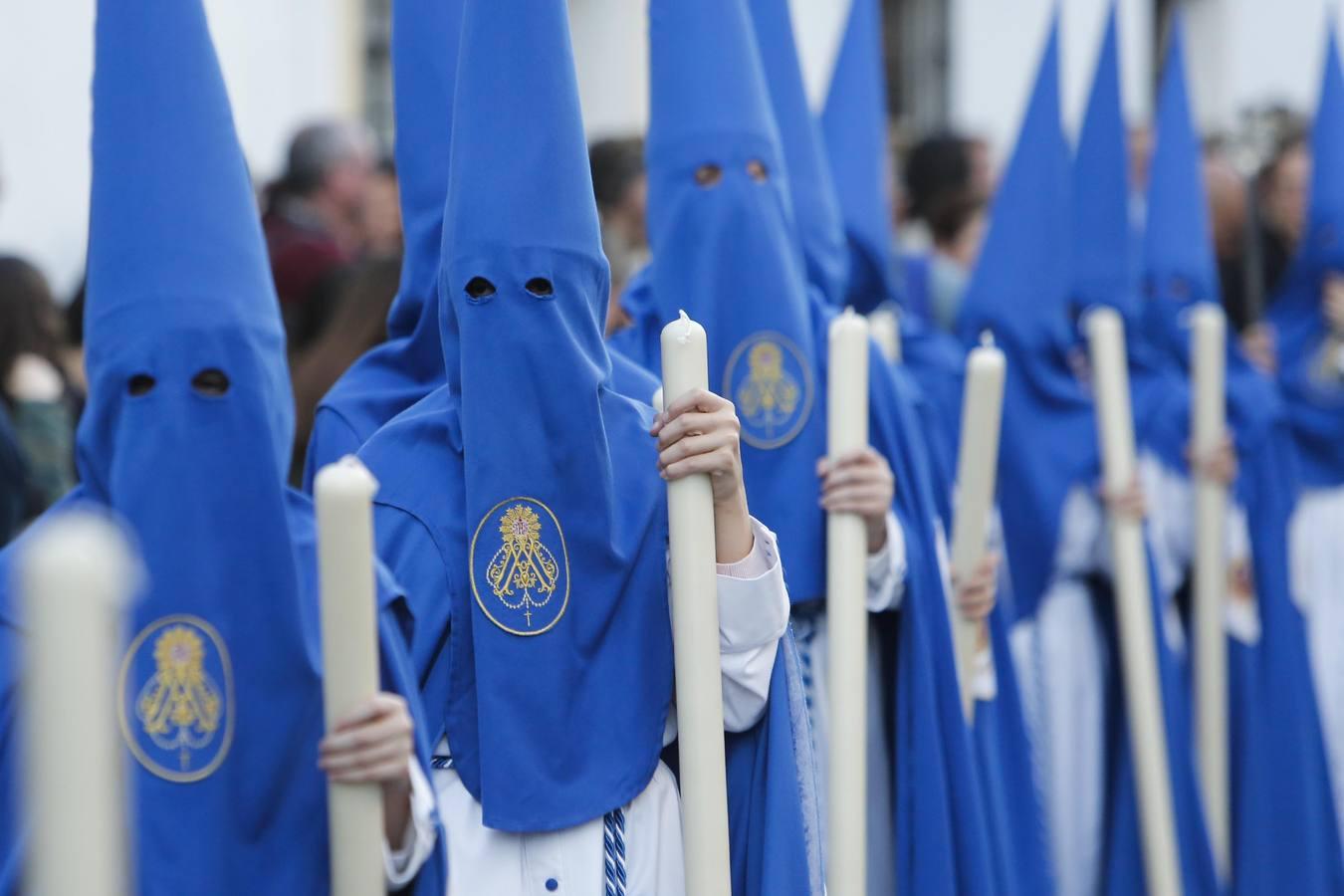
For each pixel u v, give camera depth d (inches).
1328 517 841.5
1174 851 658.8
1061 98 687.7
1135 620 659.4
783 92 545.6
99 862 219.6
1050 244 689.0
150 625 325.1
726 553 379.2
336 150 781.3
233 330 329.4
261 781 327.9
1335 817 778.2
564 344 362.9
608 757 371.2
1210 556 721.0
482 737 365.7
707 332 492.7
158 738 324.2
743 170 494.6
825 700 499.5
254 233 340.2
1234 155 976.3
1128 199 738.8
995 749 566.3
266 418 331.6
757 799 408.2
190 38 339.6
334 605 317.4
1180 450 737.6
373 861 324.5
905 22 1477.6
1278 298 862.5
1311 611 841.5
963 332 698.8
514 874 368.5
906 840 518.9
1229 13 1551.4
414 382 443.8
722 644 382.6
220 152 338.0
